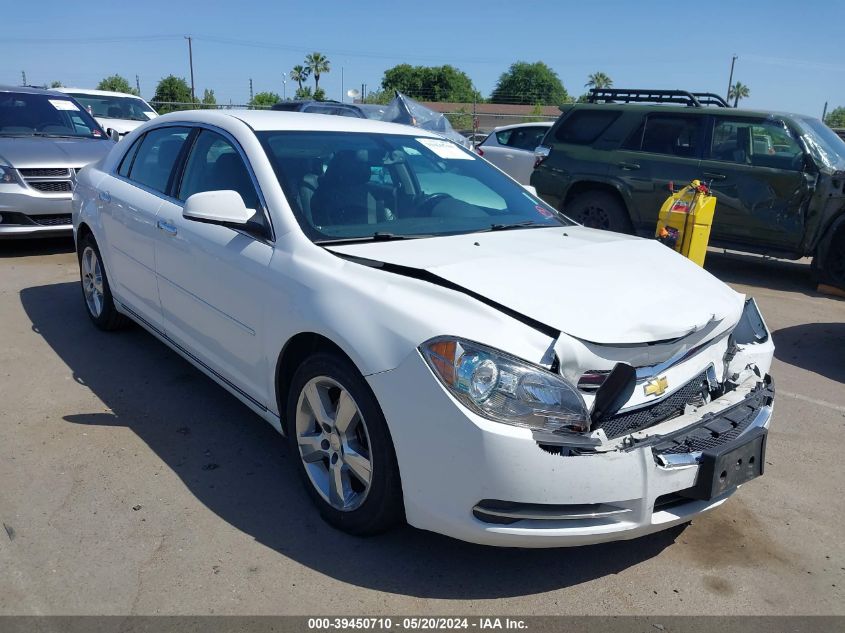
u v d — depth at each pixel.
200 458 3.65
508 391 2.45
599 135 9.27
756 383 3.08
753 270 9.23
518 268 2.93
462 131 27.31
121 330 5.47
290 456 3.70
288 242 3.24
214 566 2.82
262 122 3.88
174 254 4.00
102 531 3.01
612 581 2.86
